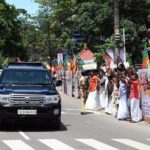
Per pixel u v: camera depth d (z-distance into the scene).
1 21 62.84
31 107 16.05
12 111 16.02
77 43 42.31
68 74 38.56
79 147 12.95
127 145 13.38
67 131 16.36
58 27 59.41
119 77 20.38
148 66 20.16
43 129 16.78
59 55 45.59
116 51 27.22
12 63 18.75
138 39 39.69
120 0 40.38
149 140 14.39
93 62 33.03
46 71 17.67
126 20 39.44
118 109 20.09
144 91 19.03
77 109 24.92
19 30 65.94
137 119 19.14
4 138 14.61
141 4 40.84
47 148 12.75
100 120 19.83
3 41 62.88
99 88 24.39
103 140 14.31
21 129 16.75
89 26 40.44
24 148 12.73
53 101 16.25
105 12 39.91
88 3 40.53
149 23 41.00
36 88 16.53
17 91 16.11
